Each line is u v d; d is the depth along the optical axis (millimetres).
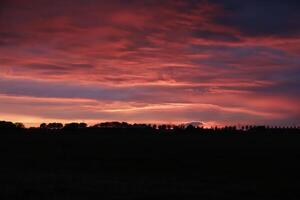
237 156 57844
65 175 33500
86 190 23797
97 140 84500
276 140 81438
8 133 96688
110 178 33531
